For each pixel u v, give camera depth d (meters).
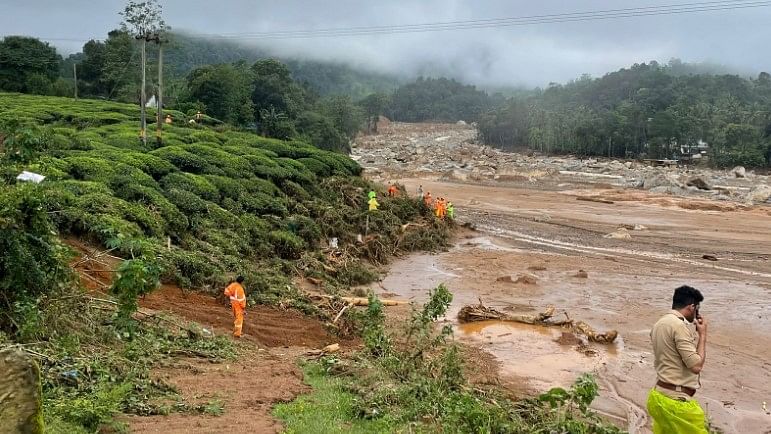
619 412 13.14
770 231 42.00
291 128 63.94
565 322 19.91
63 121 42.22
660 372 7.02
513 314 20.75
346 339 16.53
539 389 14.32
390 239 32.59
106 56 71.19
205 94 60.84
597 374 15.53
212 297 17.58
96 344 10.70
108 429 7.46
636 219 47.12
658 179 69.50
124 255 17.17
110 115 43.94
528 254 33.25
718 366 16.41
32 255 10.50
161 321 13.58
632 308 22.48
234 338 14.51
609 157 120.00
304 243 26.58
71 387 8.40
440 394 9.84
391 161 105.94
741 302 23.48
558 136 129.50
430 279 26.89
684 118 116.06
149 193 22.00
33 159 12.10
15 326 9.89
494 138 153.88
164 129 40.50
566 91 196.88
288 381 11.01
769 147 98.62
